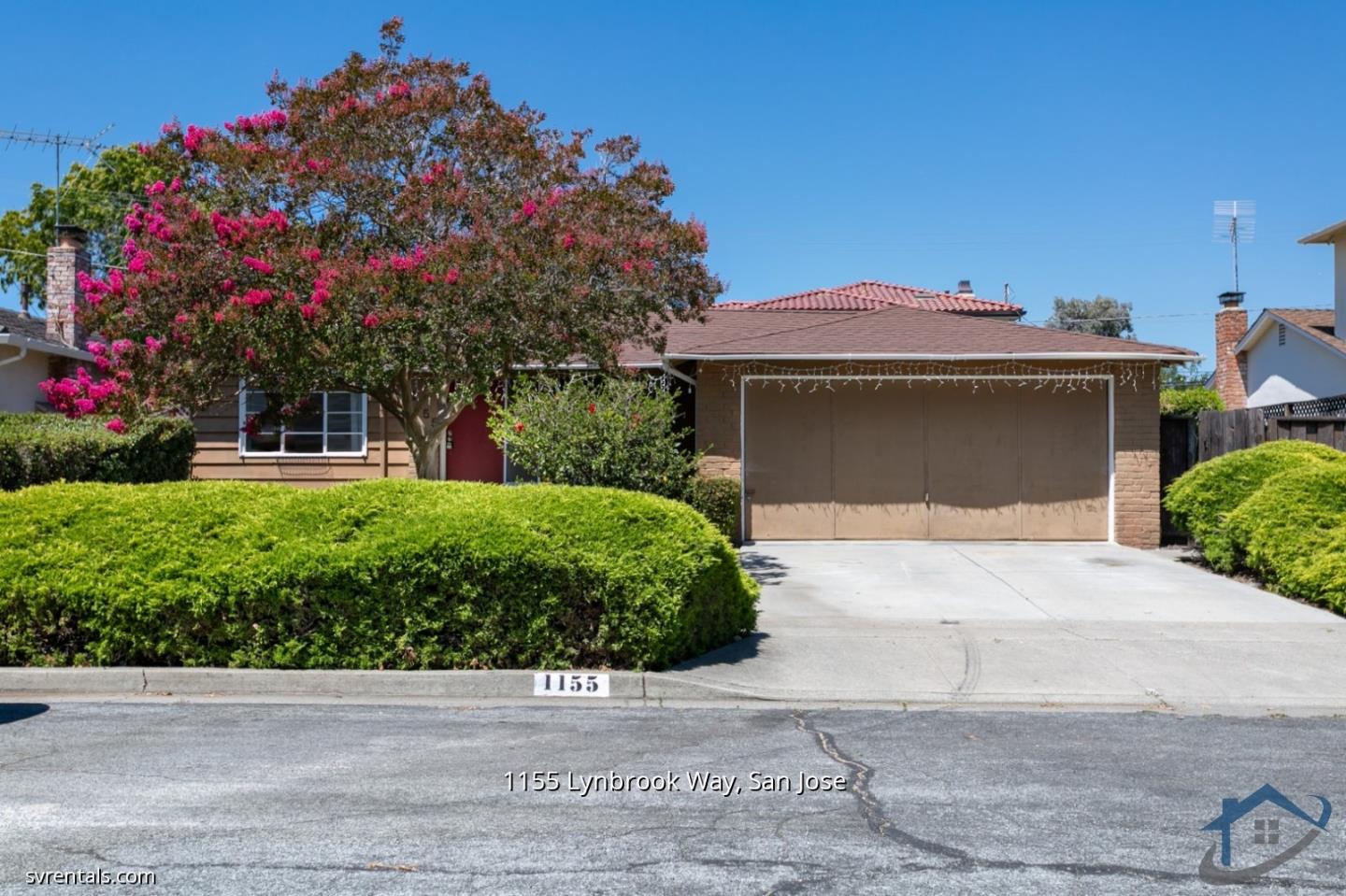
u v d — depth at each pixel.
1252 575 12.61
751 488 15.97
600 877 4.41
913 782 5.74
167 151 11.57
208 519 8.41
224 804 5.30
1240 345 28.16
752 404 16.05
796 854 4.69
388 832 4.93
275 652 7.96
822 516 15.98
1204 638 9.37
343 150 11.44
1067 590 11.73
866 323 17.27
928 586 12.06
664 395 13.11
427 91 11.61
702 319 12.91
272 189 11.55
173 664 8.11
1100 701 7.68
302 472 17.31
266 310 10.46
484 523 8.20
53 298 20.12
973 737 6.69
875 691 7.82
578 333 11.30
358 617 8.05
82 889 4.27
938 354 15.26
